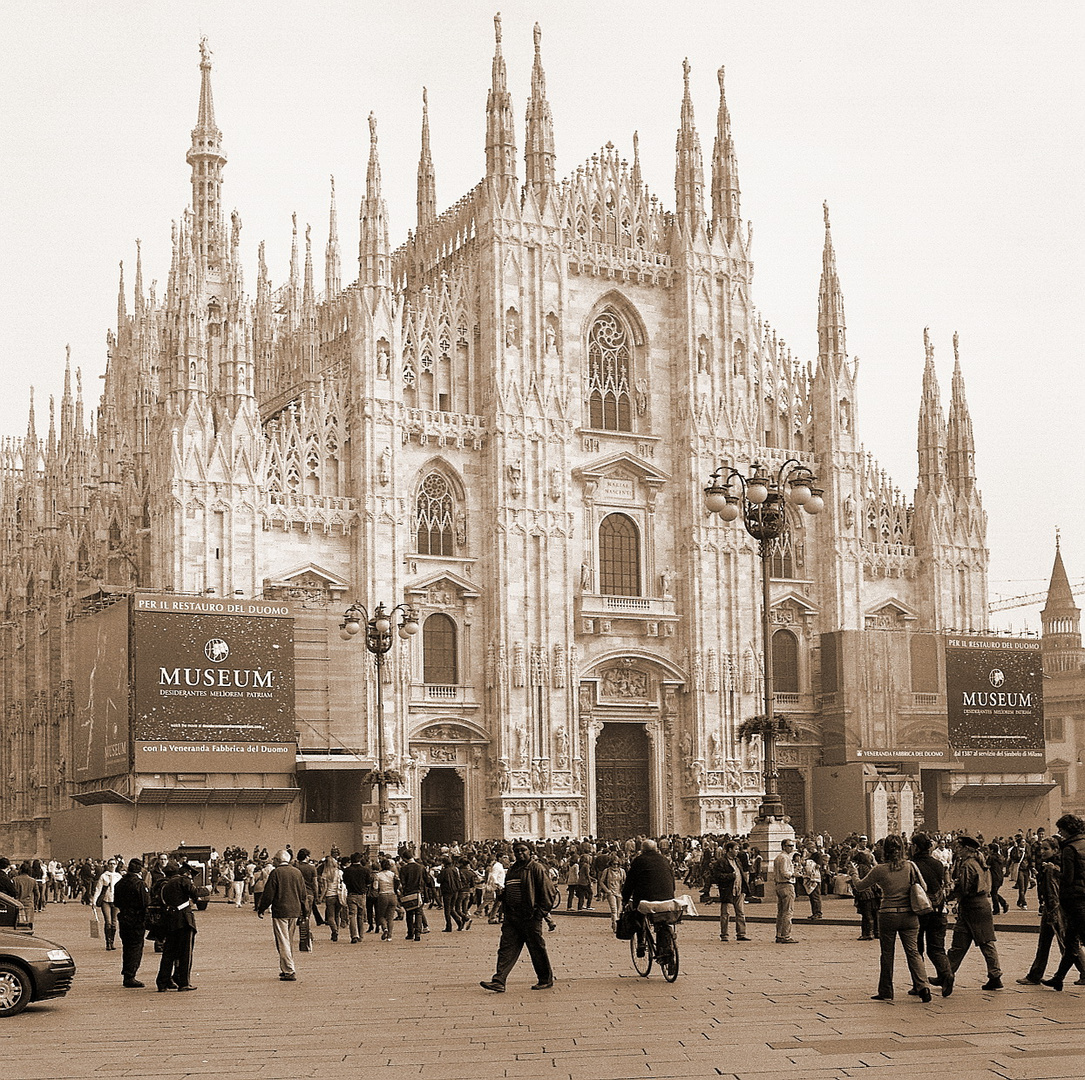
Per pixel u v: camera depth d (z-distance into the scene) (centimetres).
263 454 8862
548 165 9906
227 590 8600
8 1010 2848
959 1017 2491
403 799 8888
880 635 10306
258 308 12356
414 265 10638
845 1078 1977
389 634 6588
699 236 10338
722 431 10225
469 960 3903
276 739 8369
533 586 9488
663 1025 2502
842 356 10825
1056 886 2894
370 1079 2091
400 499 9188
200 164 9544
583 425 9944
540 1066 2145
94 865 7550
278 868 3494
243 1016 2806
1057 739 19062
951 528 11100
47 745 10850
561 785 9406
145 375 11300
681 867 7906
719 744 9962
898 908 2709
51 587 10950
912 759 10238
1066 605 19875
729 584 10144
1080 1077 1950
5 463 14350
